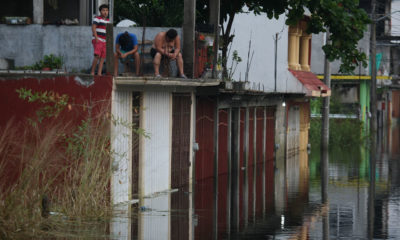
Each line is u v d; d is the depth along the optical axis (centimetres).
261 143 6153
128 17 5253
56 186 2747
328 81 7594
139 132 3338
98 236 2498
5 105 2853
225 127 5106
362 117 10619
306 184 4597
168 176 4066
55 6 4462
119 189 3394
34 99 2873
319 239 2714
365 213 3397
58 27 4000
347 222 3131
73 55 3991
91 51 3978
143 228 2775
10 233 2373
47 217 2606
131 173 3550
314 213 3381
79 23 4503
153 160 3844
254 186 4438
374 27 9788
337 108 10294
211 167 4844
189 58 4131
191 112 4388
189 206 3488
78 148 2945
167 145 4025
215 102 4812
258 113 6038
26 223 2455
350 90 10750
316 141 8938
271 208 3519
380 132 11656
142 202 3522
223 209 3441
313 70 10319
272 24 7025
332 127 8688
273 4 5375
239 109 5375
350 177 5050
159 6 5181
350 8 5206
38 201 2550
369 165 6006
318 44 10262
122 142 3416
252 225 3002
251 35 7012
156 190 3912
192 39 4122
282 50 7094
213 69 4509
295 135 7406
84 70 3984
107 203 3016
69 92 3056
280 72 7100
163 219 3052
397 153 7381
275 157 6550
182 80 3756
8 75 2867
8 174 2783
